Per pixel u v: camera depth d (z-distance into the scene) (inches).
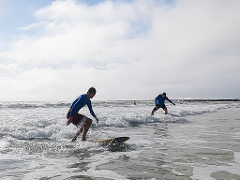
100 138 256.7
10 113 576.4
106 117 430.6
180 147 208.1
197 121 450.3
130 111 639.8
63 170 138.6
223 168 141.8
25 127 296.8
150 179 121.7
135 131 315.6
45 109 784.3
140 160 162.6
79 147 206.5
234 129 332.2
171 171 135.9
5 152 184.2
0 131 275.7
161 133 295.6
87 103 233.3
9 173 130.9
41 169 140.3
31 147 203.8
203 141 236.4
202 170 137.5
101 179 121.7
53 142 231.8
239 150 194.4
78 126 231.3
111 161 159.8
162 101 531.2
